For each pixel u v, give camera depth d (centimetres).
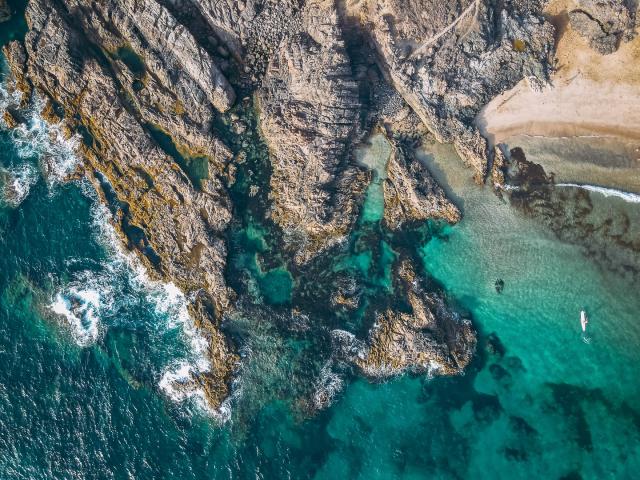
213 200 3884
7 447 3638
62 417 3700
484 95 3816
